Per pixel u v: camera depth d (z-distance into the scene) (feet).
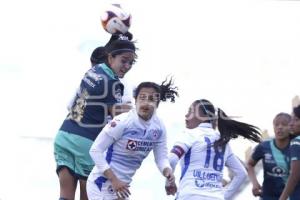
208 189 59.11
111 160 52.95
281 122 74.18
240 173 62.13
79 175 58.85
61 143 59.06
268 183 75.10
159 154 54.54
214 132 61.16
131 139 52.34
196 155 59.47
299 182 71.36
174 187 54.60
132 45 57.82
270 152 74.90
